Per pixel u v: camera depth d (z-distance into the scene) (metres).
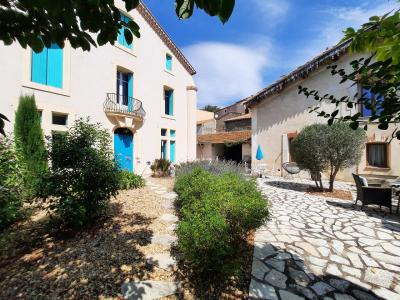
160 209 6.00
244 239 4.24
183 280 3.01
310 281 3.04
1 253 3.61
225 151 23.58
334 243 4.21
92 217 4.80
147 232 4.47
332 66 1.96
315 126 8.64
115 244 3.95
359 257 3.71
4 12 1.84
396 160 10.32
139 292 2.76
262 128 14.38
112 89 10.84
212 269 2.95
